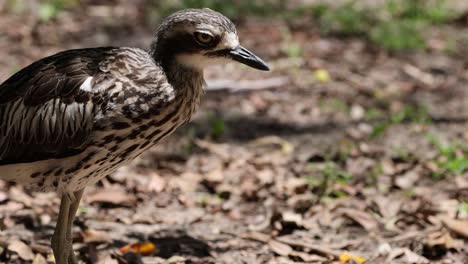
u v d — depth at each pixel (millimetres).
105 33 18828
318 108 15359
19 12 19719
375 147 13398
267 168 12500
